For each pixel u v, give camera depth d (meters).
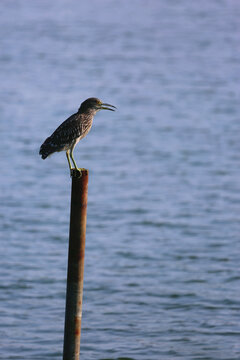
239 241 22.23
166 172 30.56
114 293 18.12
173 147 34.78
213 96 46.56
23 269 19.78
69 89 49.09
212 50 65.31
